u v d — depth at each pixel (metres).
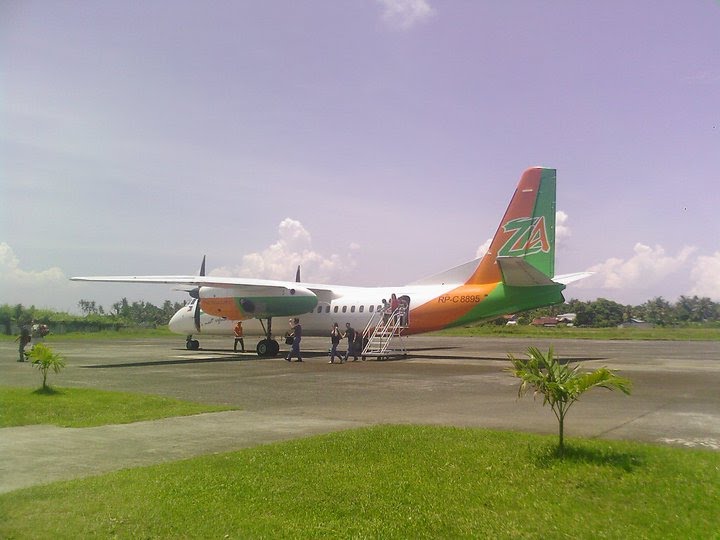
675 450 8.37
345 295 30.64
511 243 25.92
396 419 11.69
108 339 57.12
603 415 11.87
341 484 7.06
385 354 27.61
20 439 9.88
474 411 12.62
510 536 5.55
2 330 63.75
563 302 25.39
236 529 5.70
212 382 18.61
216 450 9.02
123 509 6.20
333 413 12.50
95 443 9.54
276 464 7.91
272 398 14.89
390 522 5.89
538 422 11.14
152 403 13.80
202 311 34.47
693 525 5.70
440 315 27.22
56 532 5.59
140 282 30.09
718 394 15.01
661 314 122.25
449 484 7.05
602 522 5.84
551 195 25.20
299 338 27.44
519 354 30.98
